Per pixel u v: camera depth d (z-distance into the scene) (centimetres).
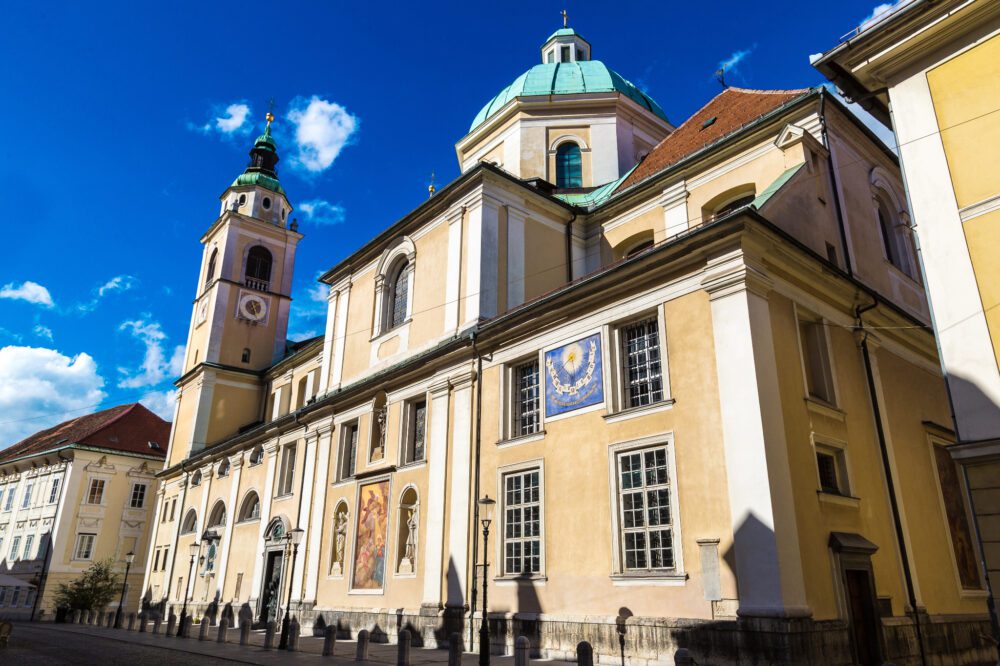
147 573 3706
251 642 1962
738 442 1253
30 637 2172
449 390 1947
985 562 916
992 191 1012
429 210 2259
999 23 1052
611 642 1348
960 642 1446
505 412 1755
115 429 4834
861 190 1830
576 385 1591
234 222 4116
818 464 1348
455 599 1720
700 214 1959
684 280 1434
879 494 1445
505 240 2075
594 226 2283
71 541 4375
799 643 1117
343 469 2344
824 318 1493
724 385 1303
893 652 1287
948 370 998
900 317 1662
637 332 1541
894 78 1145
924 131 1091
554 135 2670
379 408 2255
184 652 1652
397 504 2016
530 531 1606
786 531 1185
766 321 1334
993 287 985
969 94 1062
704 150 1948
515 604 1564
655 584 1316
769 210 1459
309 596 2264
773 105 1977
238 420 3838
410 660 1448
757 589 1163
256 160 4500
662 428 1391
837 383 1454
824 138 1738
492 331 1831
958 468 1730
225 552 2959
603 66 2883
